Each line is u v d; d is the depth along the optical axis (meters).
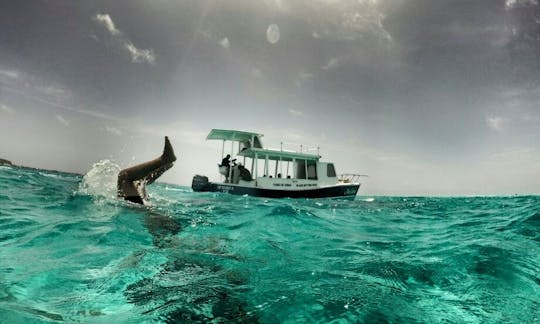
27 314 1.83
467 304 2.33
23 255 2.97
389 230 6.09
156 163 5.76
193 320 1.90
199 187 20.45
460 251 3.93
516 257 3.60
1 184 8.32
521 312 2.23
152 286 2.42
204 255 3.31
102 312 1.97
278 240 4.54
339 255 3.77
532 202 13.53
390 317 2.03
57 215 4.69
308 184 19.00
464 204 13.88
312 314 2.01
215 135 20.25
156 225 4.52
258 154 19.11
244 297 2.26
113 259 2.99
